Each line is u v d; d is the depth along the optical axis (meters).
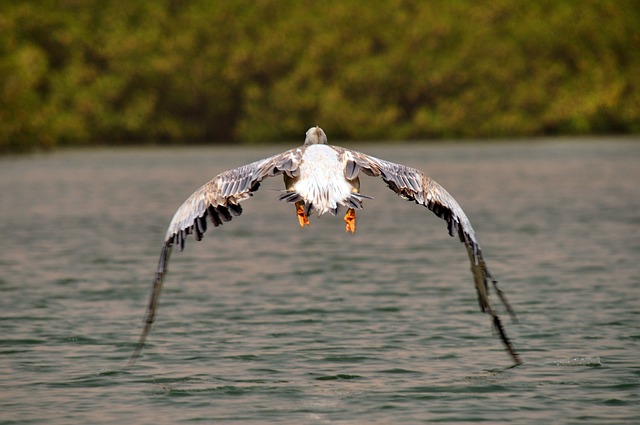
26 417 11.46
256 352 14.25
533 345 14.45
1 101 75.50
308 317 16.61
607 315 16.34
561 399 11.91
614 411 11.44
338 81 93.69
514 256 23.17
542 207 34.84
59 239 27.62
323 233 29.09
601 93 91.88
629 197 38.06
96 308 17.59
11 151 79.69
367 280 20.25
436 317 16.47
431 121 93.12
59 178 52.59
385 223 31.62
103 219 33.16
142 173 56.12
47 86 92.69
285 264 22.70
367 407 11.69
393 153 72.94
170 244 6.93
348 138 93.94
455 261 22.81
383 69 92.69
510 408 11.59
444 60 93.38
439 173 52.44
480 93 93.75
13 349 14.54
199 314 16.97
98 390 12.50
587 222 29.97
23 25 92.81
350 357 13.92
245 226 31.23
